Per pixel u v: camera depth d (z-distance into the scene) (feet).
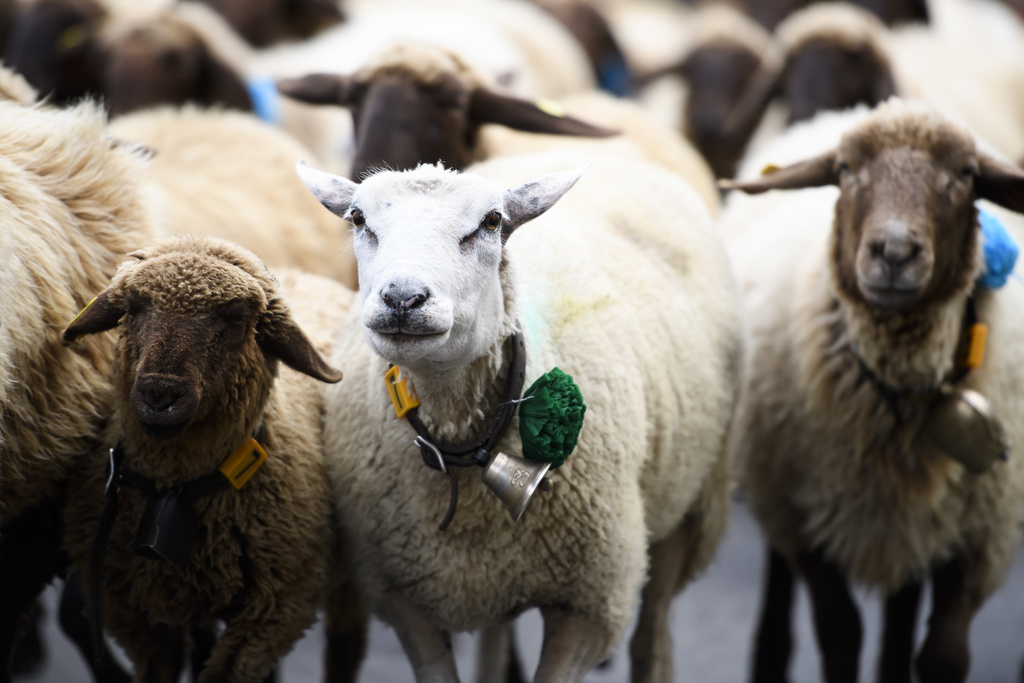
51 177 27.14
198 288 22.43
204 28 52.08
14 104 28.48
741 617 42.96
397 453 24.38
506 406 23.50
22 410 24.27
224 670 24.08
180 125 42.57
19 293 24.23
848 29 51.85
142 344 22.43
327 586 26.27
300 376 27.25
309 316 29.07
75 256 26.27
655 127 42.09
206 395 22.45
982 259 30.63
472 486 23.82
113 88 49.73
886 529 31.76
